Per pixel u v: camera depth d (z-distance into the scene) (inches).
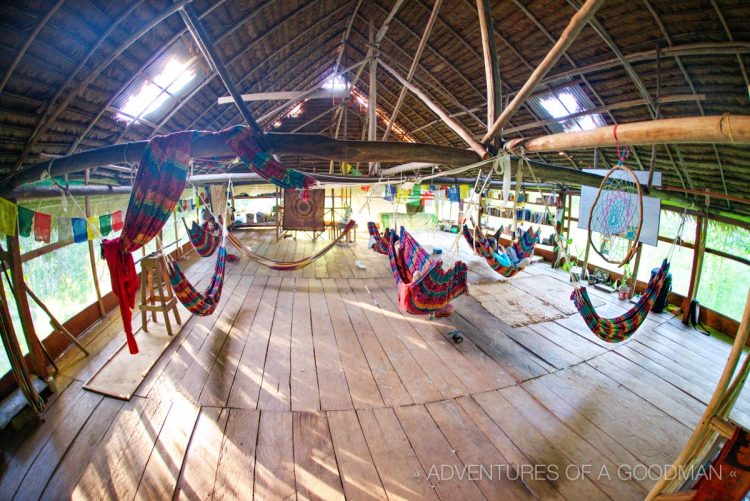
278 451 108.9
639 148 187.5
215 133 85.4
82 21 92.6
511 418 126.7
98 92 124.4
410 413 127.7
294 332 186.5
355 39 258.8
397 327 195.9
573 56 157.2
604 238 176.4
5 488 93.9
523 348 176.7
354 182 212.5
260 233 438.6
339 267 307.6
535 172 126.5
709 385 149.7
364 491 96.9
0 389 123.1
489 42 96.4
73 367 145.3
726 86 127.3
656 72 140.6
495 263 187.9
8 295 137.6
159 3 103.3
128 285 98.7
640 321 146.5
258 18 151.5
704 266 215.6
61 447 107.0
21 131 112.7
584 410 132.1
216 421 120.0
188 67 149.2
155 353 157.2
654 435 120.6
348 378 147.6
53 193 141.1
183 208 297.1
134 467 101.1
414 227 454.9
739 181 166.1
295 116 386.3
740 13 101.1
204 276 271.6
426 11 185.9
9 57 87.7
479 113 246.4
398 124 361.7
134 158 94.2
